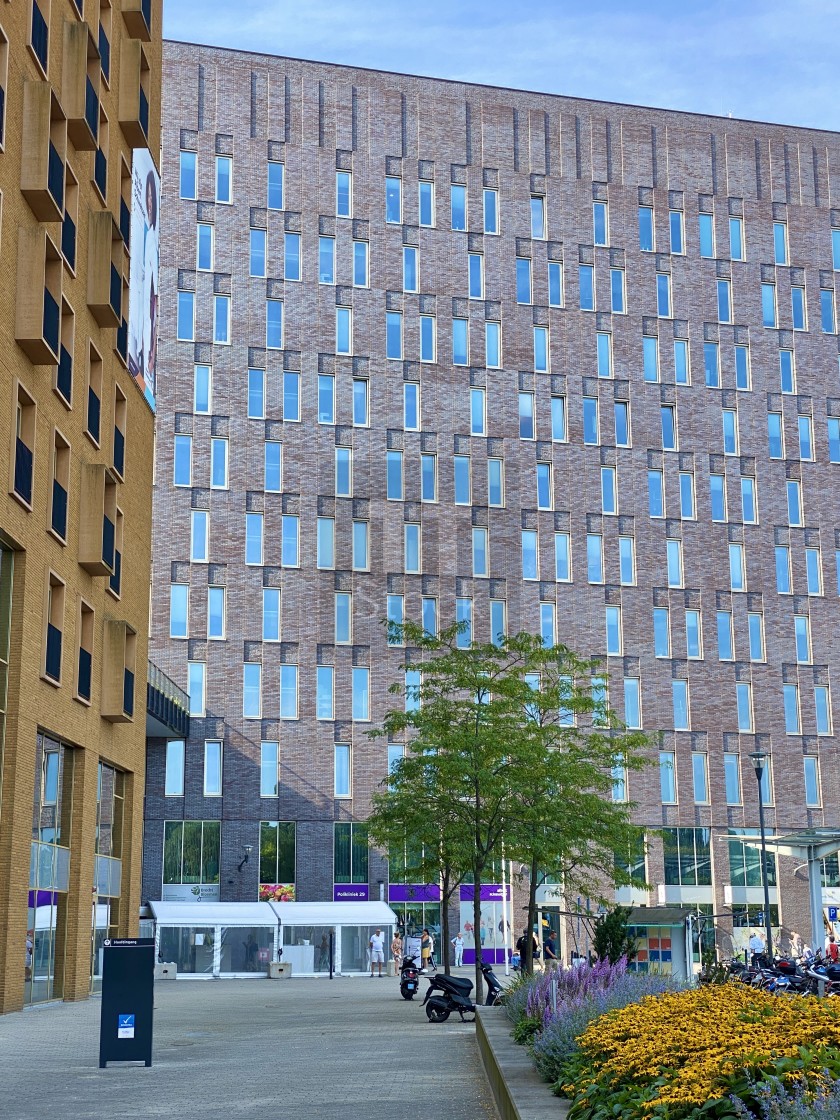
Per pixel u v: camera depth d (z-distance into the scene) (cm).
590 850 3734
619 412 7256
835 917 6950
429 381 6962
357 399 6844
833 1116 623
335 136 7056
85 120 3023
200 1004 3422
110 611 3531
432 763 3294
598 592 7019
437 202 7150
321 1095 1411
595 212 7412
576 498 7081
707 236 7581
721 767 7025
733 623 7212
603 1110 816
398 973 5688
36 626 2780
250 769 6350
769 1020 895
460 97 7288
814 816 7119
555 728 3712
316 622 6562
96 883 3469
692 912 6350
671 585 7156
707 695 7094
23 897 2720
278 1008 3216
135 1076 1628
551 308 7238
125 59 3647
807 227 7744
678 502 7250
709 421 7381
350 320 6900
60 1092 1462
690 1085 741
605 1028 1036
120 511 3588
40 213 2728
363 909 5859
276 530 6588
